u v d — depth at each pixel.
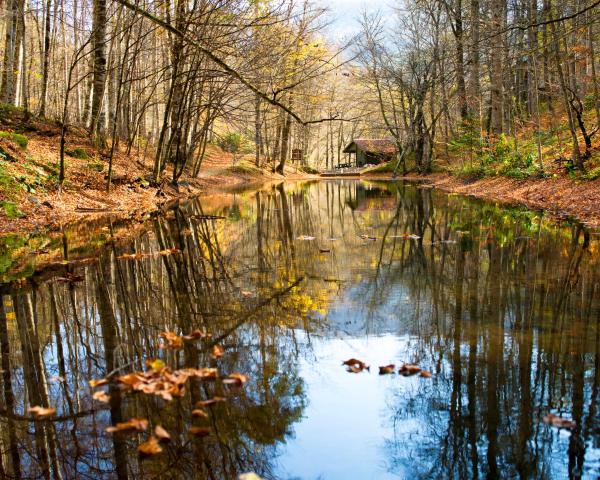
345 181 34.84
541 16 14.15
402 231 10.32
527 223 10.73
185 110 18.83
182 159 24.78
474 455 2.55
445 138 34.06
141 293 5.65
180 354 3.87
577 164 14.30
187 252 8.21
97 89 18.30
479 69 26.62
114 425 2.87
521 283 5.77
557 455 2.53
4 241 8.80
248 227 11.27
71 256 7.71
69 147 17.34
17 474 2.45
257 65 10.89
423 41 34.00
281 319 4.73
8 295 5.57
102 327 4.52
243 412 3.00
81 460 2.55
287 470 2.46
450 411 2.97
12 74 20.22
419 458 2.51
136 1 12.18
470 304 5.04
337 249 8.39
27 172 12.65
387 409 3.02
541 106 27.41
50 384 3.39
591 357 3.65
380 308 5.01
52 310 5.02
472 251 7.85
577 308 4.77
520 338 4.05
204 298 5.45
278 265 7.18
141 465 2.50
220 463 2.51
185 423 2.88
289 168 47.47
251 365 3.67
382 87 40.62
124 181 16.53
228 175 35.06
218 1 10.22
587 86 21.41
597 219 10.47
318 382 3.39
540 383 3.27
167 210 14.49
